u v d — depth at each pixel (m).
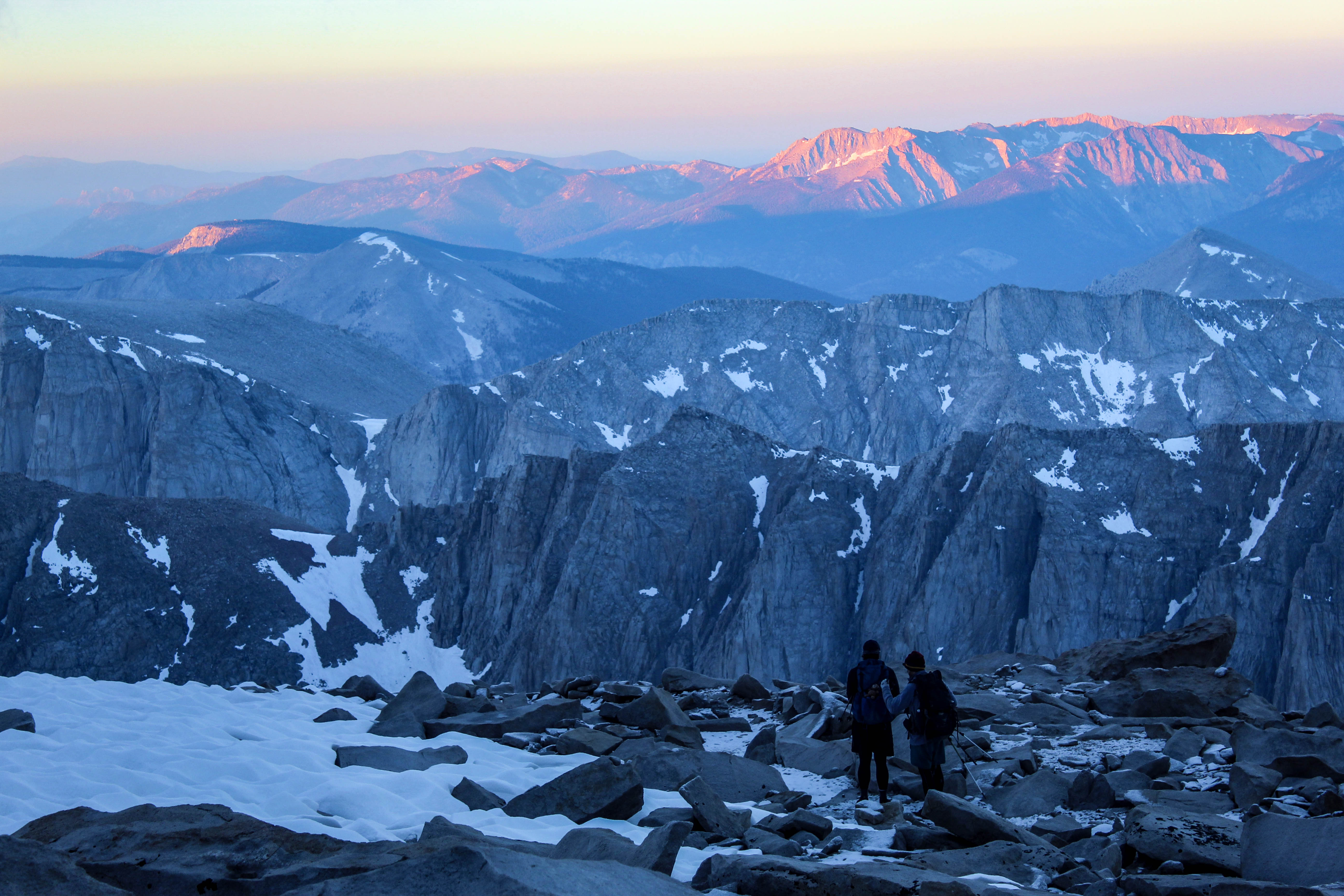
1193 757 17.33
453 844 10.56
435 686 22.47
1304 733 16.67
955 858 12.29
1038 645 135.62
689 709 24.45
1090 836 13.79
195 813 11.77
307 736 19.75
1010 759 17.89
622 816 14.74
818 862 12.09
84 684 23.89
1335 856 10.99
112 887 8.96
